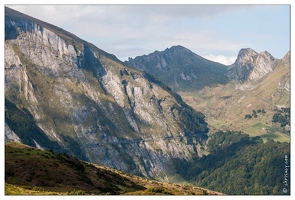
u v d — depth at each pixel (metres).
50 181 168.38
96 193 165.12
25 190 150.50
